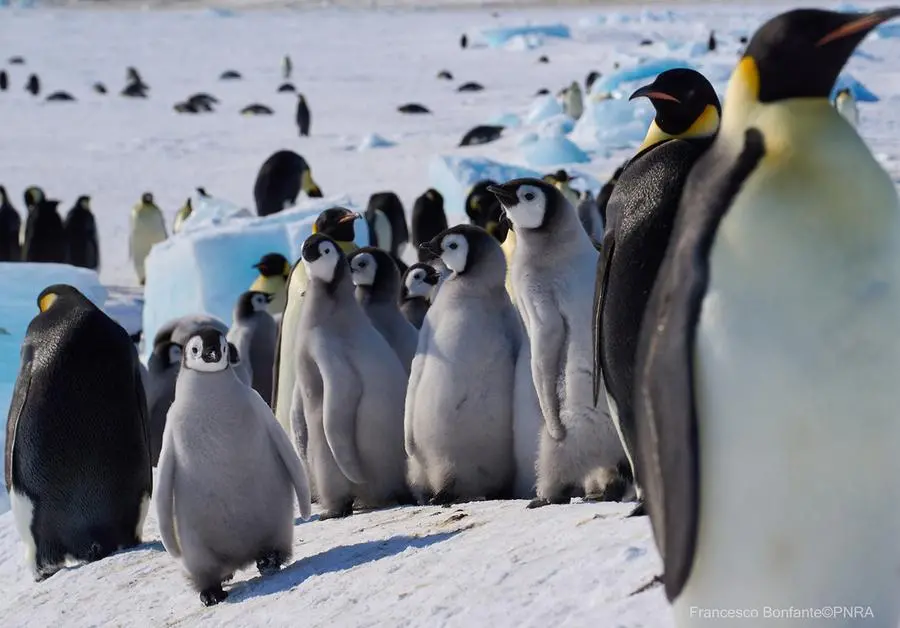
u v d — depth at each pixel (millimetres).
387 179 47094
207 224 27672
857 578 5203
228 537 9609
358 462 11617
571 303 9953
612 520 8508
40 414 12016
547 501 10078
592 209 25688
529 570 7789
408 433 11328
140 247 36594
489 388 11039
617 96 55000
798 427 5059
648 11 127812
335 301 11719
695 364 5152
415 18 156875
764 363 5047
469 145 54031
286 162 42250
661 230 7613
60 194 47906
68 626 10031
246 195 46781
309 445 11852
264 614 8781
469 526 9641
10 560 12992
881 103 55375
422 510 10828
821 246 5008
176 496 9594
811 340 5012
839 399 5027
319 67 96000
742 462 5129
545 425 10125
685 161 7738
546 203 10031
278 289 22750
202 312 25422
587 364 9859
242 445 9500
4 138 62656
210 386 9492
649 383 5273
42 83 89125
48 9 184875
